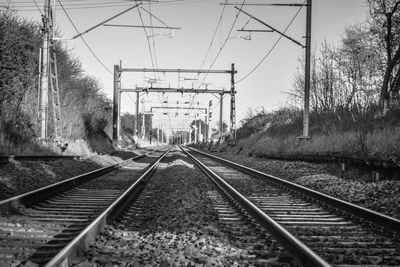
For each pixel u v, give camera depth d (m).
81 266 5.71
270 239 7.64
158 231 8.23
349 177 17.69
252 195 13.95
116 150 45.56
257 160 32.38
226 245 7.20
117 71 47.16
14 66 24.12
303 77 33.88
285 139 33.56
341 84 27.86
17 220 8.82
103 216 8.38
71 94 35.38
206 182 17.31
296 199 13.05
